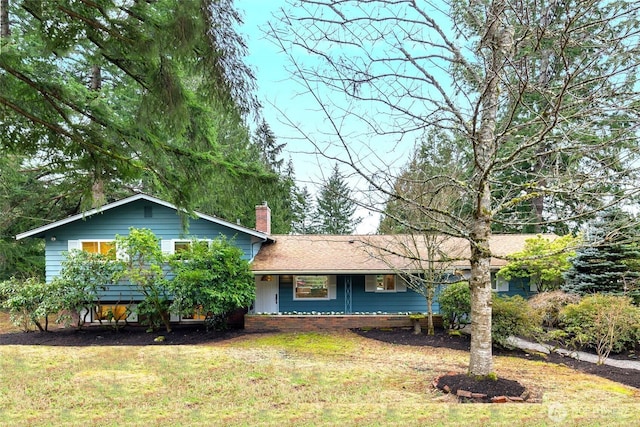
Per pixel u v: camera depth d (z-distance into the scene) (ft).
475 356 20.08
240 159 23.82
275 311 46.60
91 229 44.32
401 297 47.06
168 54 16.66
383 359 28.12
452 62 19.67
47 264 43.91
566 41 13.73
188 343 35.14
